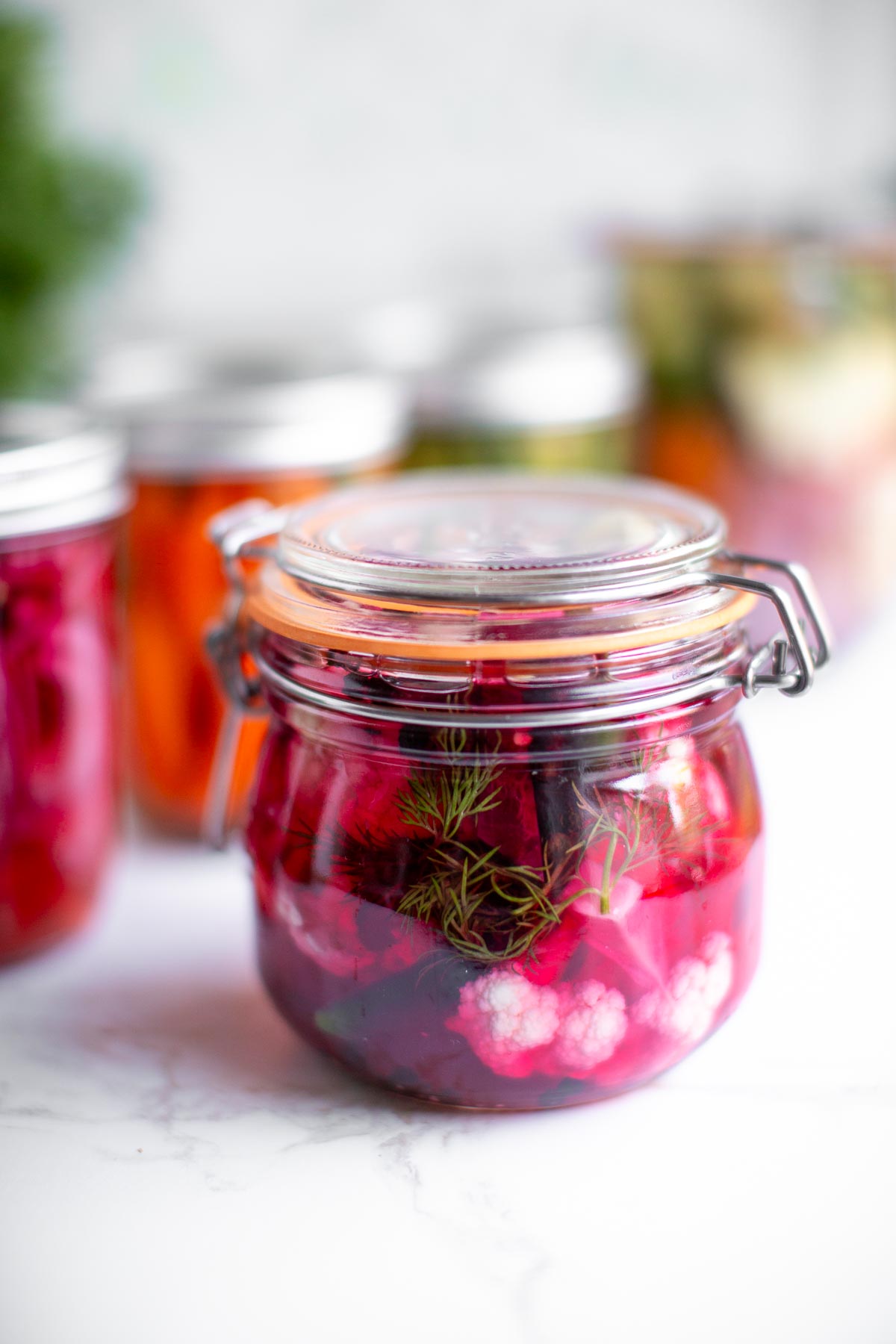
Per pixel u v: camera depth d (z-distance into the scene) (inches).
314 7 23.8
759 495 21.1
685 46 25.0
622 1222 13.8
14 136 19.8
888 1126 14.7
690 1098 15.0
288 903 14.5
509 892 13.6
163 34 23.4
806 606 14.7
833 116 25.7
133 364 21.0
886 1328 12.9
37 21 20.8
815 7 25.2
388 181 24.8
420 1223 13.8
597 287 25.5
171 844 19.9
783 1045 15.6
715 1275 13.3
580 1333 12.9
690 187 25.5
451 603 13.8
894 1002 16.2
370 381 19.7
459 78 24.5
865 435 20.9
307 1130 14.8
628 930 13.8
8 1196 14.1
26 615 16.2
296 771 14.7
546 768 13.8
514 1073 14.1
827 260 20.9
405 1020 14.1
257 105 24.0
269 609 14.7
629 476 21.4
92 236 20.6
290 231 24.6
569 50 24.7
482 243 25.2
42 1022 16.4
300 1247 13.6
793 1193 14.0
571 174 25.2
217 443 18.0
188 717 18.9
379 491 16.8
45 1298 13.2
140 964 17.4
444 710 13.6
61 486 16.1
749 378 20.8
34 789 16.5
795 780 20.5
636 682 13.8
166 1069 15.6
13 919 16.8
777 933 17.3
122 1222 13.9
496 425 19.9
